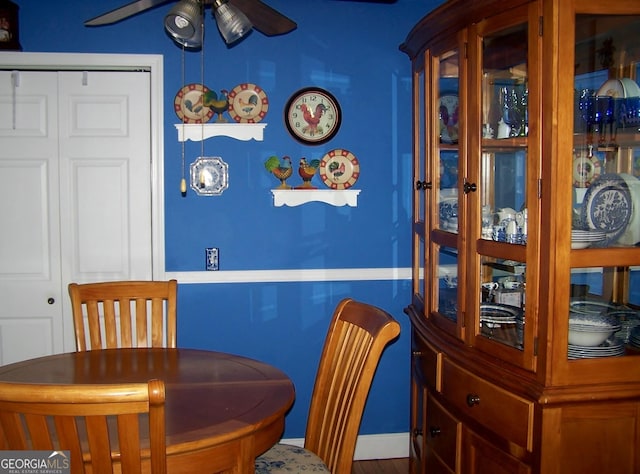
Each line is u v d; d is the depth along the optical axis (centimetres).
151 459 124
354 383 181
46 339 302
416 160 275
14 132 294
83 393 112
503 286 195
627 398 165
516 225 184
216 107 294
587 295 171
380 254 312
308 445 208
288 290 308
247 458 153
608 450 167
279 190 301
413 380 280
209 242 302
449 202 229
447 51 223
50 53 288
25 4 286
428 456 247
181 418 155
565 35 159
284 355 309
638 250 167
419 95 270
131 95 298
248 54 298
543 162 165
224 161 300
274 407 164
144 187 301
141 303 245
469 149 203
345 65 305
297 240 307
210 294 304
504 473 182
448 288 231
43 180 297
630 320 178
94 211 300
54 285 300
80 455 121
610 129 169
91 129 298
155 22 293
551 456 164
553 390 164
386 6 305
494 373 185
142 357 214
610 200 169
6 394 111
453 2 200
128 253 303
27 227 298
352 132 307
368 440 316
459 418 210
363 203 310
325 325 310
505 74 187
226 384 184
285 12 300
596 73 167
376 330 177
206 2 191
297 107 302
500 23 182
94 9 289
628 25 168
